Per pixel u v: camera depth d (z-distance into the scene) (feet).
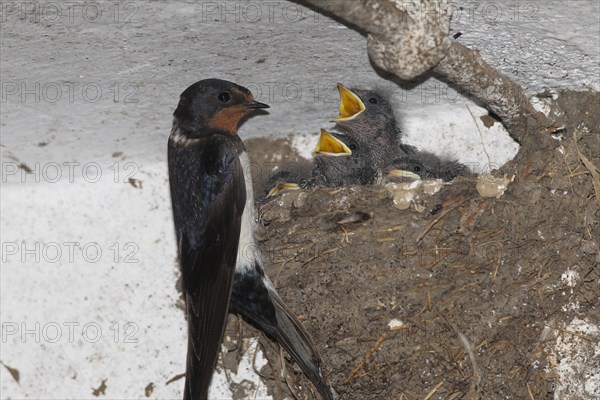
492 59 29.55
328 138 34.65
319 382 27.76
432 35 24.23
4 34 24.17
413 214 29.09
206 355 27.76
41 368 31.71
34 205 32.91
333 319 28.27
